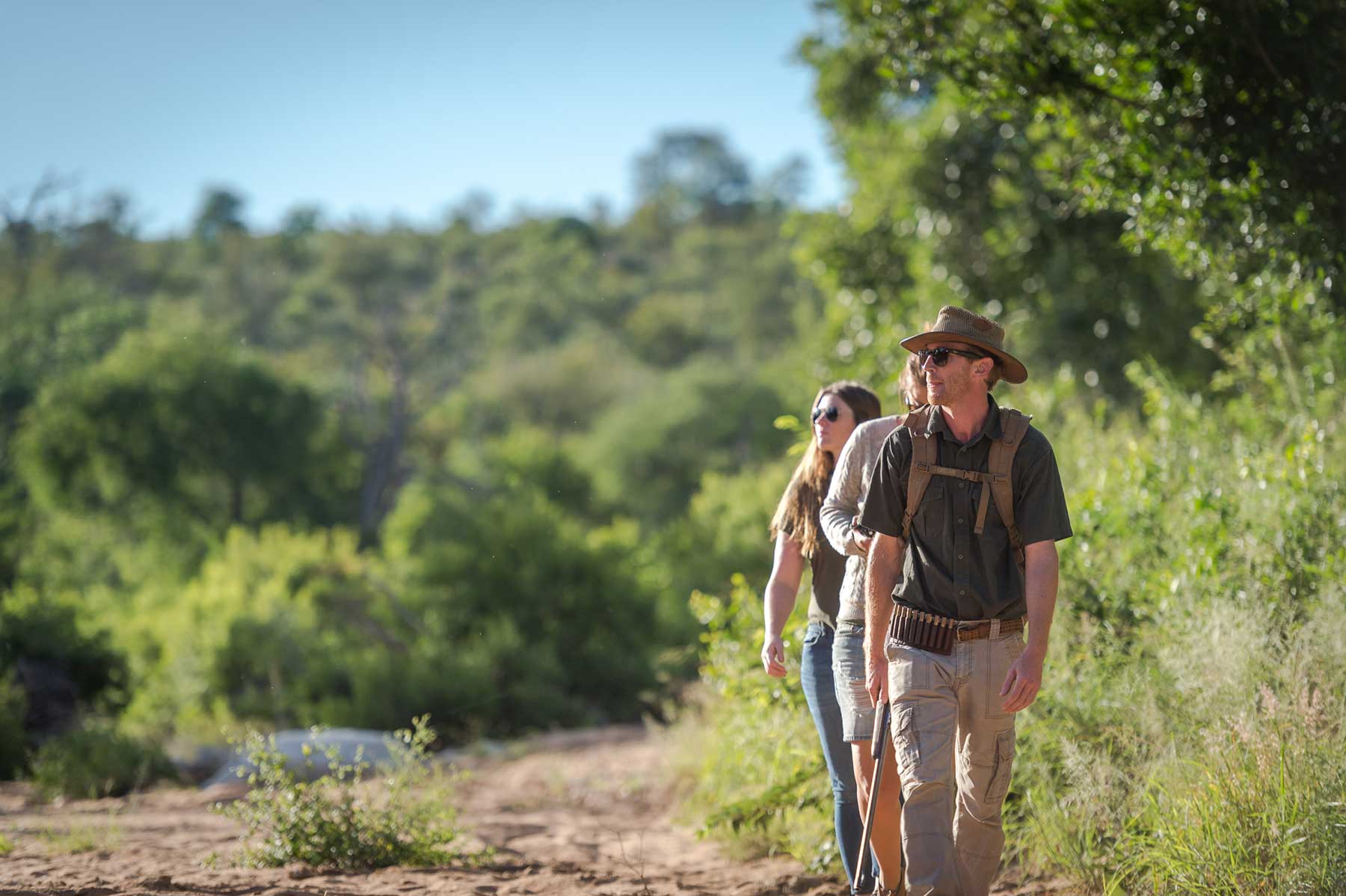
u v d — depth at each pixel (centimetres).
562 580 5197
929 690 974
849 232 4616
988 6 1972
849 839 1148
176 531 11350
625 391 19825
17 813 2414
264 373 12388
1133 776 1283
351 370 19225
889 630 999
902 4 1998
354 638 5159
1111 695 1363
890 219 4534
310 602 5600
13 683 4550
